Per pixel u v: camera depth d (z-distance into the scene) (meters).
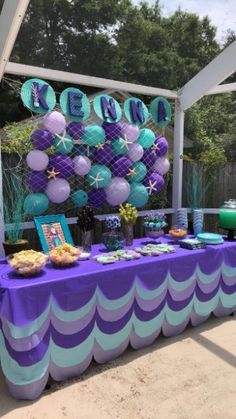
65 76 3.09
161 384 2.33
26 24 8.56
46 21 9.24
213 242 3.22
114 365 2.55
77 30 9.78
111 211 3.79
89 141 3.15
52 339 2.23
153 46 11.41
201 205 4.67
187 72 11.79
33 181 2.94
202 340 2.94
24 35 8.62
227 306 3.36
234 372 2.47
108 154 3.28
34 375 2.14
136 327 2.68
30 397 2.15
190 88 3.79
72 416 2.03
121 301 2.55
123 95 7.00
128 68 10.76
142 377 2.41
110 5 10.16
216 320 3.35
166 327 2.90
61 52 9.53
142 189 3.54
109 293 2.47
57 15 9.35
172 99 4.12
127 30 10.77
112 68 10.42
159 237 3.43
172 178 4.23
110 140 3.31
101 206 3.39
